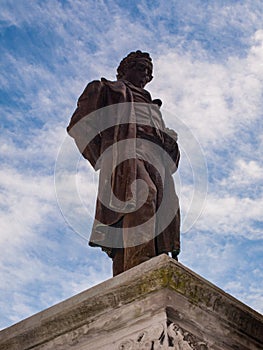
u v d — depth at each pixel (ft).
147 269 22.99
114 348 23.16
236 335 24.35
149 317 22.91
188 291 23.16
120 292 23.31
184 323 23.22
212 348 23.61
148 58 31.53
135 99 29.58
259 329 24.79
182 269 22.98
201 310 23.52
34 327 24.53
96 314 23.71
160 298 22.86
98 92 28.45
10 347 24.99
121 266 27.32
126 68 31.27
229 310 24.04
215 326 23.84
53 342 24.40
